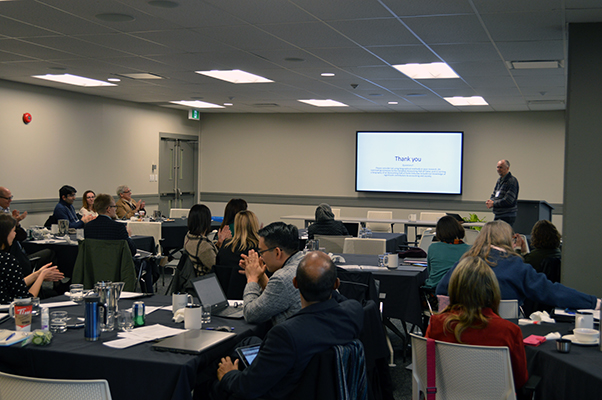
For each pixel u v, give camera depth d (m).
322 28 5.14
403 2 4.29
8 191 7.14
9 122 8.56
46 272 3.53
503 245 3.43
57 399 1.98
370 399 2.54
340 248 6.21
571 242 4.73
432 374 2.33
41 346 2.39
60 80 8.55
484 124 11.73
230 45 5.93
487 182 11.77
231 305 3.26
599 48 4.68
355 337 2.25
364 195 12.63
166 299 3.41
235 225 4.14
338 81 8.22
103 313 2.67
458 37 5.39
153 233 7.53
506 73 7.27
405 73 7.50
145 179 11.80
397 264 4.64
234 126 13.44
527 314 3.96
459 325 2.34
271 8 4.53
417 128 12.17
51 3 4.48
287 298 2.75
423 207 12.26
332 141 12.77
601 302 3.11
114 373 2.24
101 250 4.96
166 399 2.16
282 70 7.36
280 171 13.16
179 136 12.85
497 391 2.22
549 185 11.35
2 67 7.37
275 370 2.04
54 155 9.41
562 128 11.21
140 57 6.65
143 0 4.36
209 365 2.44
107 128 10.62
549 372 2.39
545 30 5.04
